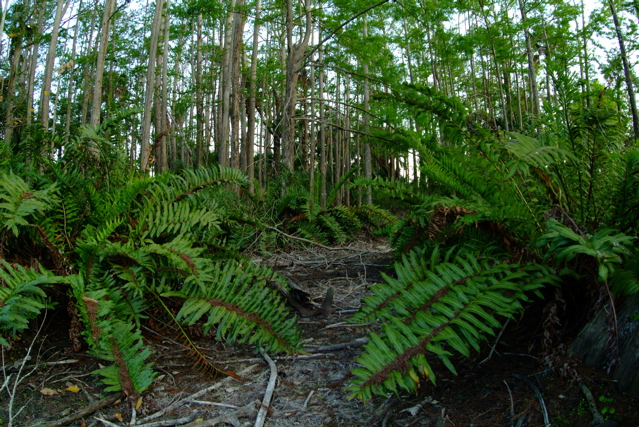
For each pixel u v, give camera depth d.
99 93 7.97
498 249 2.54
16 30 7.80
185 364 2.56
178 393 2.21
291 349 2.49
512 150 2.17
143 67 17.34
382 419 1.93
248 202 7.48
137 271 2.64
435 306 1.99
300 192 7.69
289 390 2.25
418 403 2.01
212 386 2.27
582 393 1.77
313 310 3.57
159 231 2.86
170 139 19.91
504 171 2.50
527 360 2.20
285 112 9.05
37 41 8.76
